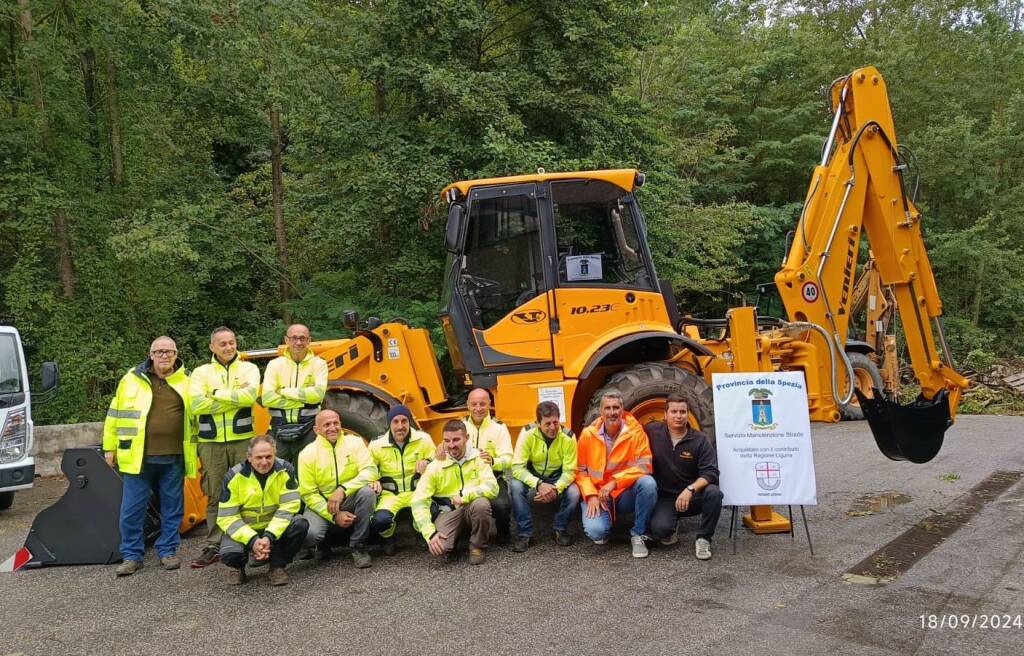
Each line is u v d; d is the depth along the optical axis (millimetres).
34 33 10719
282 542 4598
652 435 5109
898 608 3871
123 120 11828
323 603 4285
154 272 11984
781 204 20078
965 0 20500
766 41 20344
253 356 6355
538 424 5148
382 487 5156
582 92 11352
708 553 4789
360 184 10547
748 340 5441
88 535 5215
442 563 4949
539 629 3768
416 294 11234
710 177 18328
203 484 5312
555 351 5836
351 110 11242
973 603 3920
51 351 10805
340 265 12734
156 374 5098
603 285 5934
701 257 14703
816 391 7539
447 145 10586
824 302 6344
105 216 11500
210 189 12633
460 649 3561
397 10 10602
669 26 17344
